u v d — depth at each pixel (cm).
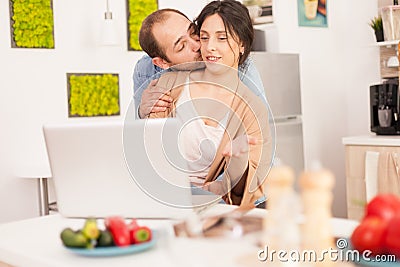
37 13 415
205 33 170
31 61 415
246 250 102
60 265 130
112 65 449
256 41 486
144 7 459
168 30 184
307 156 505
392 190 408
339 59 528
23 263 141
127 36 455
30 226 173
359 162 430
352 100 527
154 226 156
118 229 137
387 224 110
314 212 102
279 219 102
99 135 162
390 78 491
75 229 163
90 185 169
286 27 490
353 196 436
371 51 506
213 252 103
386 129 435
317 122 512
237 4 170
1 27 403
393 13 453
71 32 430
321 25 516
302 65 501
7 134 407
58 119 426
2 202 406
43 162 421
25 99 413
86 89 437
